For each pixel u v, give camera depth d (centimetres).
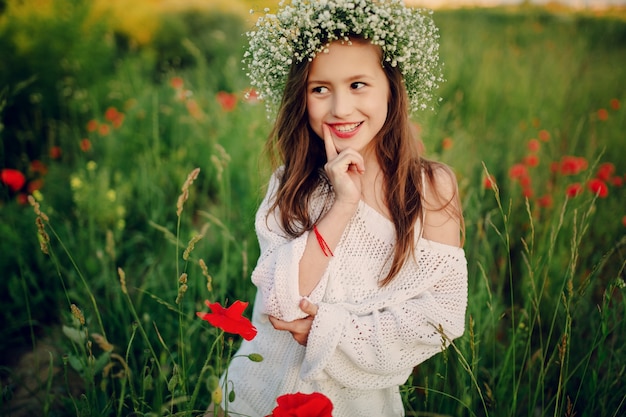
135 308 251
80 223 300
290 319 136
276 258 140
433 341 139
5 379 238
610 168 314
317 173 159
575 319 219
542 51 702
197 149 434
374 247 147
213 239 301
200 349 220
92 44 562
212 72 636
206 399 198
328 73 141
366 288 146
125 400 199
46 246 164
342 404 150
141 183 363
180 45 771
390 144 151
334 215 139
